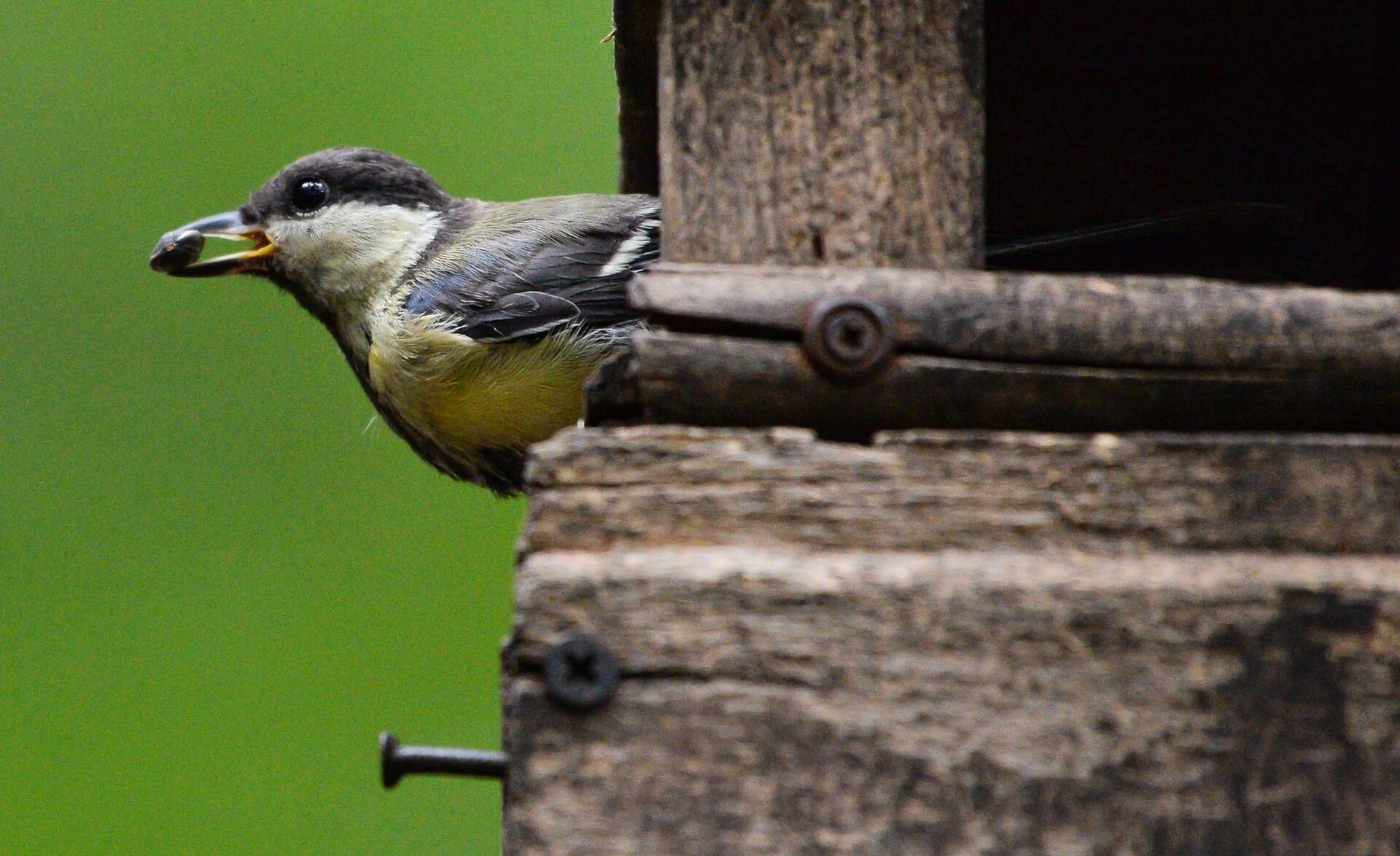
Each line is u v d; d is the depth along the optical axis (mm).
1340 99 7023
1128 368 4312
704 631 4051
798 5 4648
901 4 4641
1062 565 4129
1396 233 6863
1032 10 7137
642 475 4133
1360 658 4102
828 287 4305
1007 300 4312
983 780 4039
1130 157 7215
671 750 4016
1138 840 4043
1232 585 4113
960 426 4297
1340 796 4066
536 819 3988
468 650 10070
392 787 4438
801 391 4273
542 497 4125
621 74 6508
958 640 4074
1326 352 4324
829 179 4613
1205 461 4203
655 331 4332
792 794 4016
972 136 4625
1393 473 4215
